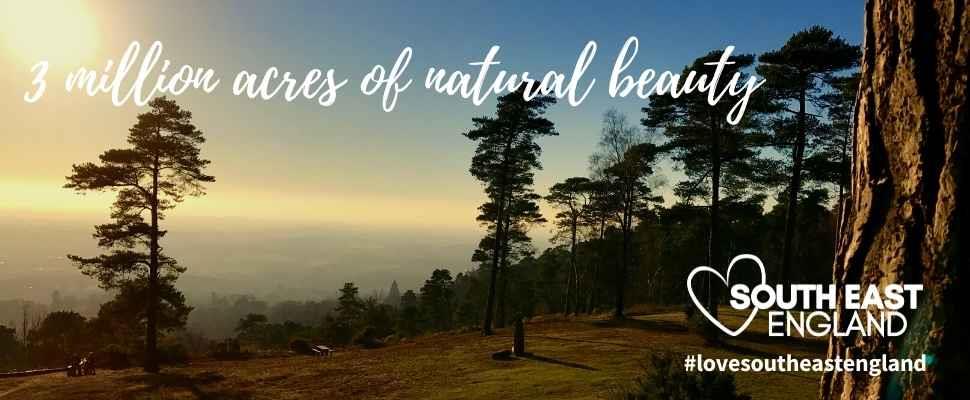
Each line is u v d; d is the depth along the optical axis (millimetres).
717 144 25125
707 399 8977
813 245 45750
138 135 26156
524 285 72250
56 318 51406
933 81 3545
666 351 10109
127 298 26406
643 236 56000
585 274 62312
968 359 3330
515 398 15789
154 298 26797
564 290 74062
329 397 18938
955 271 3383
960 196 3383
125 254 25953
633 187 34688
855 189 4156
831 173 26094
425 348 28797
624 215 34875
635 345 22609
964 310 3371
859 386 3912
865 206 3980
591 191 41406
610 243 53719
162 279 27094
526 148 31188
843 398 4066
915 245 3600
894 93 3785
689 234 38469
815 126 25266
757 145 26109
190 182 27672
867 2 4070
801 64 23078
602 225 44844
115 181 25844
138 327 29125
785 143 25703
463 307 78250
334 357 29031
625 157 32375
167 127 26656
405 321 76125
